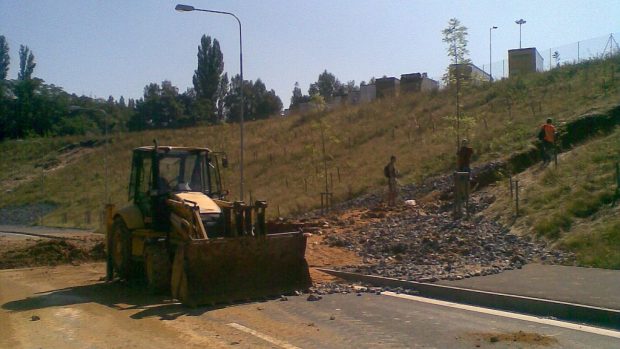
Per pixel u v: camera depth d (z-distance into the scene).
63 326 11.14
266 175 42.22
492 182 23.19
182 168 15.80
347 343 9.31
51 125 91.31
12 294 14.95
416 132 38.06
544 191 19.12
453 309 11.52
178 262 13.02
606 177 18.11
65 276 18.08
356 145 41.03
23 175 69.81
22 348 9.68
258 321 10.95
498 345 9.02
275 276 13.50
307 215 28.17
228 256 13.00
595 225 15.95
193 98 93.69
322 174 35.94
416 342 9.27
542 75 38.16
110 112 97.81
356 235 19.83
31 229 45.47
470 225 18.73
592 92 29.77
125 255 15.98
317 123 43.31
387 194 27.28
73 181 62.66
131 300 13.52
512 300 11.47
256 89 98.88
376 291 13.27
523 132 26.83
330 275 15.40
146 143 66.06
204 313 11.81
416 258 16.22
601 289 11.72
